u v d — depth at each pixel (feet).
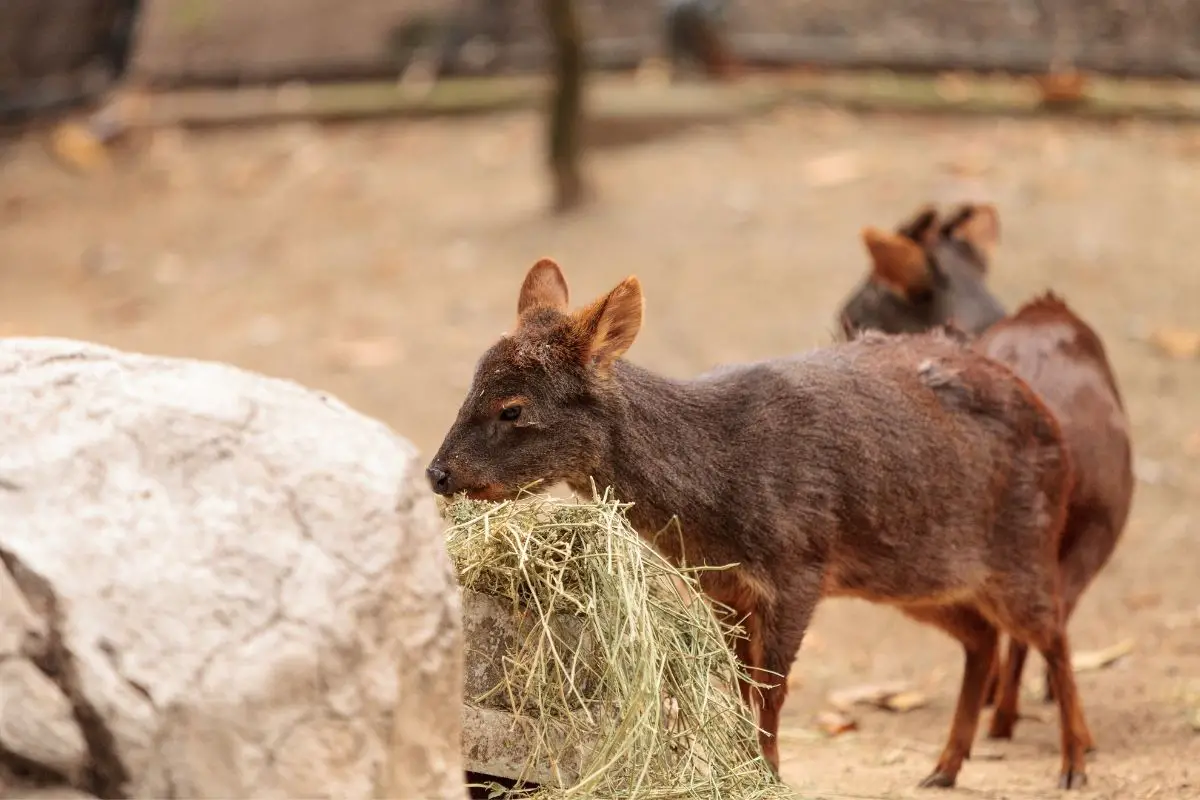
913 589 28.27
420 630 18.63
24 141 86.38
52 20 88.79
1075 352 34.47
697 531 26.40
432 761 18.63
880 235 38.40
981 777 29.99
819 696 37.11
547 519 24.27
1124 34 84.28
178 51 90.38
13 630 16.40
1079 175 72.23
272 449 18.74
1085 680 36.27
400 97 86.17
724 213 70.69
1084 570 33.19
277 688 17.01
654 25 89.66
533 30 88.79
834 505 26.96
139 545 17.40
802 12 87.81
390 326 63.10
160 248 73.92
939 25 86.22
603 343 26.18
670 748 23.17
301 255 71.72
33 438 18.04
